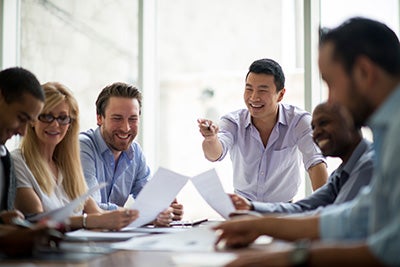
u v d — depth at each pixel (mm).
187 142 5793
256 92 3242
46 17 4555
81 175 2602
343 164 2359
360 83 1314
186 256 1579
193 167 5680
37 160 2418
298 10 4133
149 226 2525
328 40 1361
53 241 1732
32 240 1576
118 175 3162
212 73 5828
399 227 1162
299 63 4109
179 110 5906
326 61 1356
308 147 3270
